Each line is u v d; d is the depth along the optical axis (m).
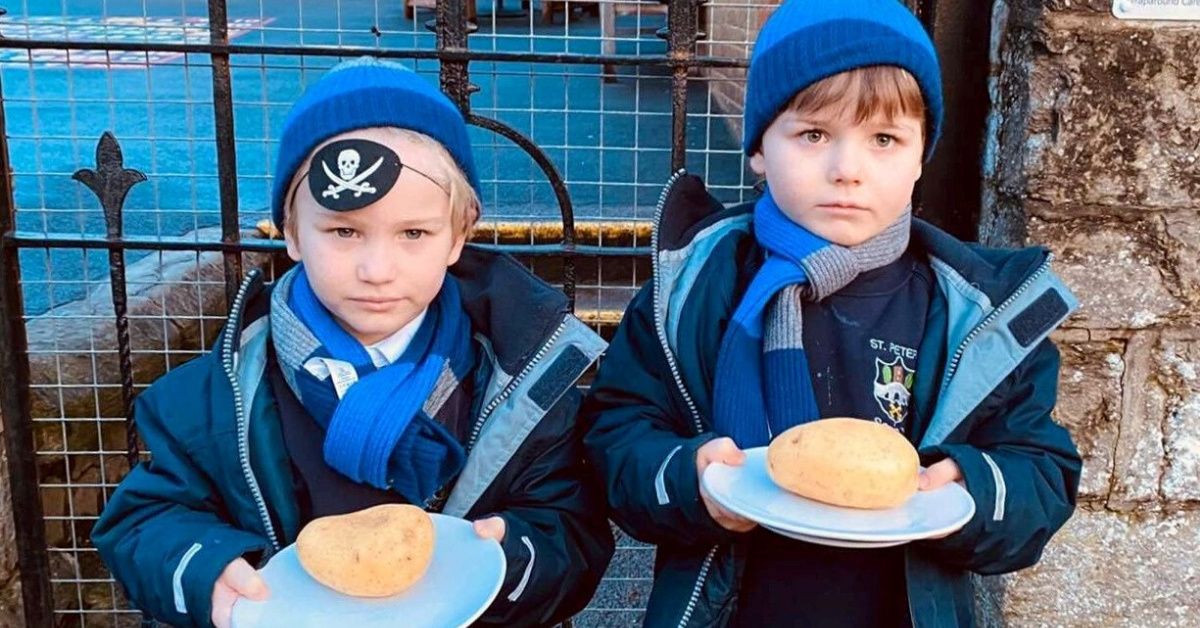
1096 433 2.00
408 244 1.44
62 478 2.41
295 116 1.48
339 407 1.47
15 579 2.28
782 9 1.54
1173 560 2.05
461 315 1.61
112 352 2.38
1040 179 1.88
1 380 2.14
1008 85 1.96
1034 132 1.88
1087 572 2.06
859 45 1.43
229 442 1.51
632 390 1.63
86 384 2.39
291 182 1.49
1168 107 1.84
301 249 1.48
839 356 1.55
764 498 1.32
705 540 1.47
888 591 1.54
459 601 1.26
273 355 1.59
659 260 1.64
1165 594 2.07
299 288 1.56
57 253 3.73
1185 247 1.90
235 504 1.50
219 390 1.54
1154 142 1.86
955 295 1.57
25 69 4.84
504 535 1.43
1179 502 2.03
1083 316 1.94
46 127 4.84
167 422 1.53
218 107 2.02
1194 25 1.80
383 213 1.40
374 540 1.25
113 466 2.54
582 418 1.67
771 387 1.52
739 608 1.56
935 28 2.01
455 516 1.57
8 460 2.19
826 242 1.51
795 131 1.48
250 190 4.51
